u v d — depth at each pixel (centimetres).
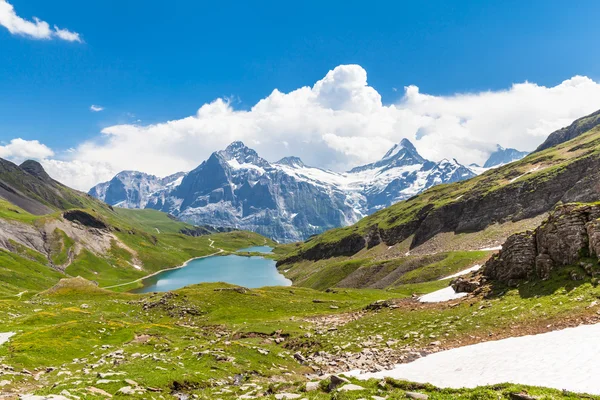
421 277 13812
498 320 4734
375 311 7756
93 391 3078
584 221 5312
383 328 6009
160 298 11375
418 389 2869
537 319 4338
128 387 3256
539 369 3047
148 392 3278
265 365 4822
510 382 2766
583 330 3659
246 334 7050
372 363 4391
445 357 4009
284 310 10288
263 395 3309
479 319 4988
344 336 6016
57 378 3972
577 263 5069
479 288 6425
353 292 13225
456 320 5316
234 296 11294
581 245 5147
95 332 6712
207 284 13862
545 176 19700
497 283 6234
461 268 13212
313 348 5722
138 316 10012
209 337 7025
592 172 17775
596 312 3956
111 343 6238
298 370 4725
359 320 7031
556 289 4919
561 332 3791
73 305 11344
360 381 3108
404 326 5797
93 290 14650
